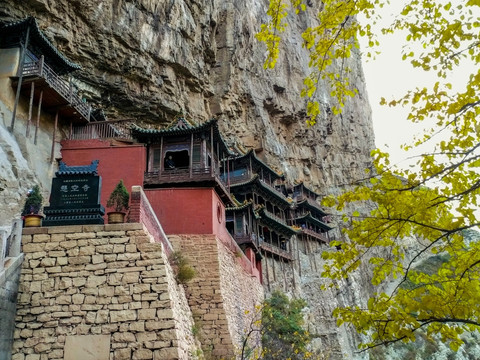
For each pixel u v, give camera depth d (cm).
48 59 2598
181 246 2056
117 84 3844
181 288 1501
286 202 5144
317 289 4825
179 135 2536
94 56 3644
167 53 4231
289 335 2653
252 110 5753
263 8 6538
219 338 1736
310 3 8125
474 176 592
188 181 2317
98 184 1184
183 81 4575
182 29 4472
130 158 2239
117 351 963
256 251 3578
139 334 980
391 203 621
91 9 3497
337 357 4212
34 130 2294
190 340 1341
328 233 6425
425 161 618
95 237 1088
